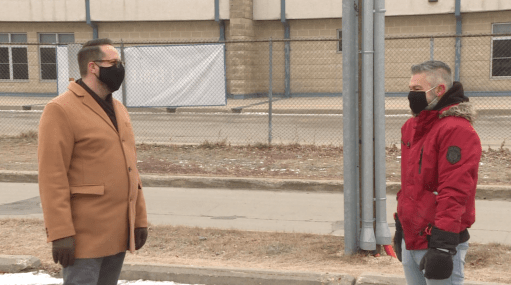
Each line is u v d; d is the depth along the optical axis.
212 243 5.97
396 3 23.47
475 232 6.42
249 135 14.19
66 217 2.80
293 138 13.51
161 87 12.71
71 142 2.86
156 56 12.68
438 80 2.76
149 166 10.32
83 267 2.95
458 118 2.72
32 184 9.58
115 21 26.22
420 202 2.82
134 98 12.90
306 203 8.06
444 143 2.69
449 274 2.67
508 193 7.99
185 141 13.27
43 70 27.03
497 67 22.94
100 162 2.93
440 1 22.94
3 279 4.80
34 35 26.81
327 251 5.70
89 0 25.95
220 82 12.41
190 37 25.73
